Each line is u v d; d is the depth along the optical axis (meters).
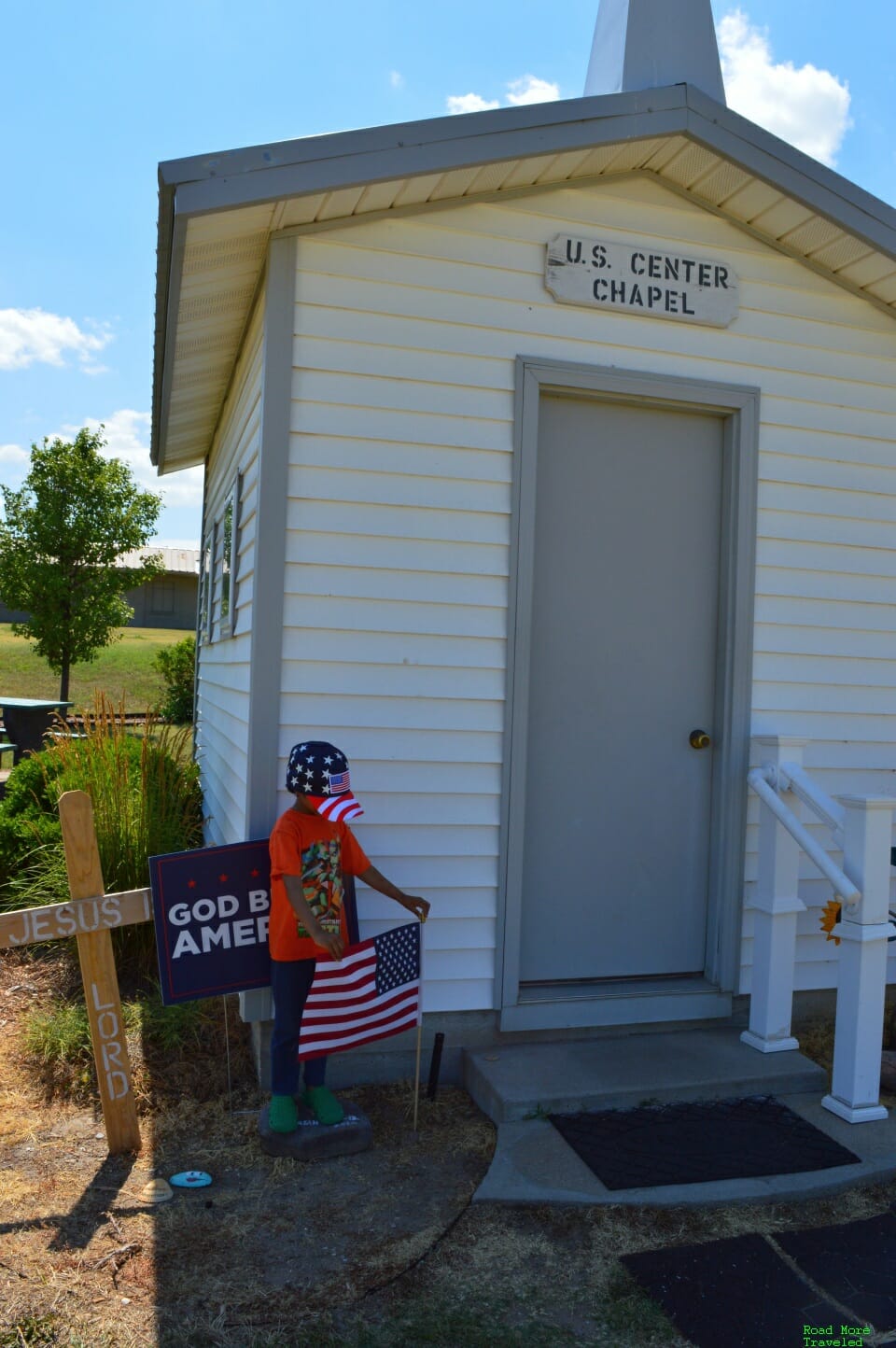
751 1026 4.39
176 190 3.45
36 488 14.99
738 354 4.66
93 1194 3.31
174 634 28.20
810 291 4.79
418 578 4.18
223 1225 3.14
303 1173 3.46
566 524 4.52
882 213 4.37
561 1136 3.65
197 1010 4.62
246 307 4.87
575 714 4.52
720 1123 3.79
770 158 4.20
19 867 6.59
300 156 3.57
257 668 3.98
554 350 4.37
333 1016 3.57
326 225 4.02
